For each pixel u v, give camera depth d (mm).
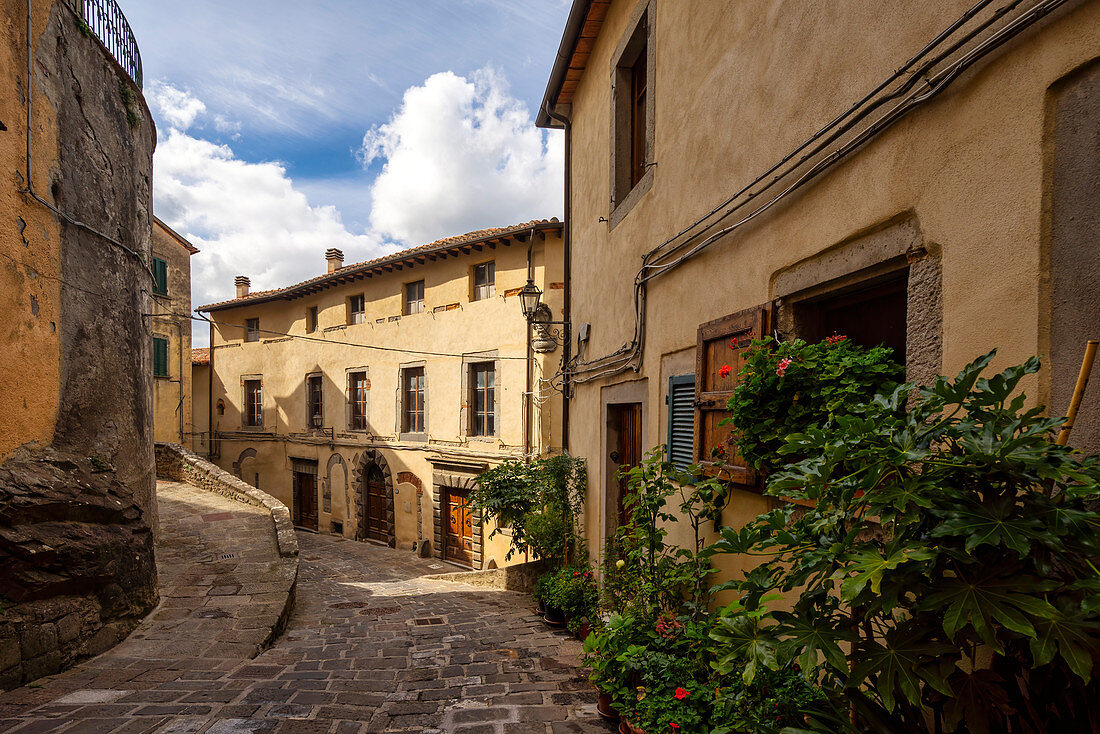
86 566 4238
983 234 1697
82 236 5242
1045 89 1512
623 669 2965
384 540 14766
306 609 6711
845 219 2342
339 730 3010
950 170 1823
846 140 2334
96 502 4609
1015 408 1299
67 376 4953
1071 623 1029
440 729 3020
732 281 3314
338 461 16078
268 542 7996
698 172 3779
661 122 4465
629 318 5238
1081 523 1095
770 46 2928
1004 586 1117
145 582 5121
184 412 18109
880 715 1478
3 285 4168
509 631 5465
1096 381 1382
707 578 3439
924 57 1912
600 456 6094
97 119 5605
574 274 7512
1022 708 1247
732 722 2162
